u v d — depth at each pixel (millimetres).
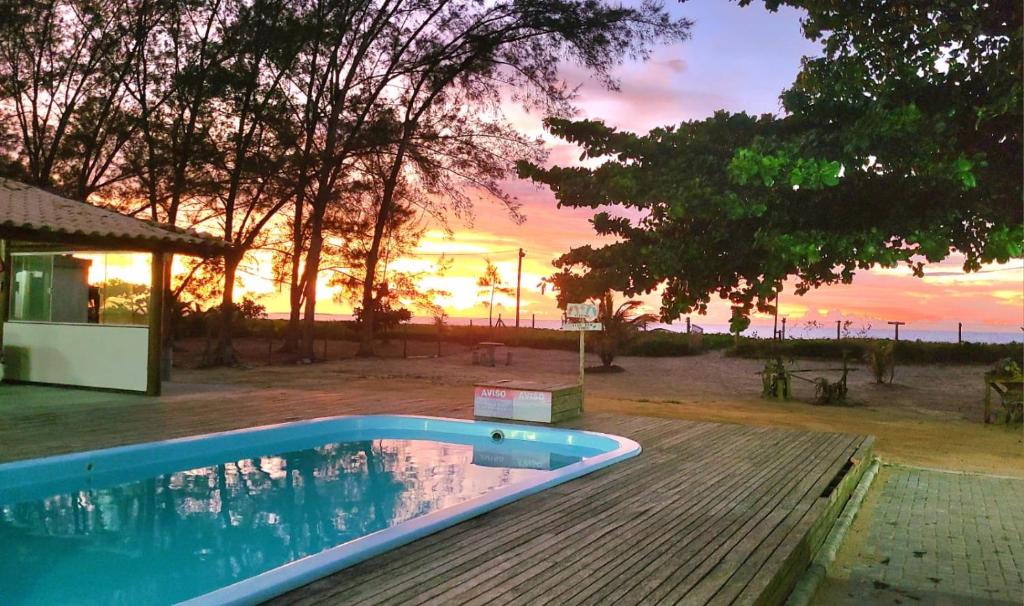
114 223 10602
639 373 19328
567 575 3395
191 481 6539
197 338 28984
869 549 4969
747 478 5816
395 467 7258
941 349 20938
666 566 3561
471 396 11656
